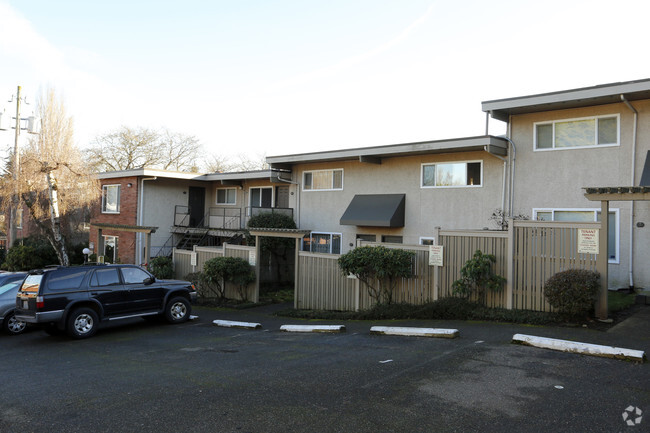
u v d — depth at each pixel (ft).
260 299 63.31
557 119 52.60
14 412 19.49
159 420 17.79
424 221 64.23
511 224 37.78
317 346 31.35
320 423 16.79
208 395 20.65
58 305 39.09
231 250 63.46
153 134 165.58
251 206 88.07
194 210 98.07
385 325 38.45
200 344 35.17
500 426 15.97
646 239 46.16
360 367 24.32
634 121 47.34
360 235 71.67
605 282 33.22
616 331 30.07
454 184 61.62
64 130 81.05
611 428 15.56
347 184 73.56
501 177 57.11
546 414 16.87
